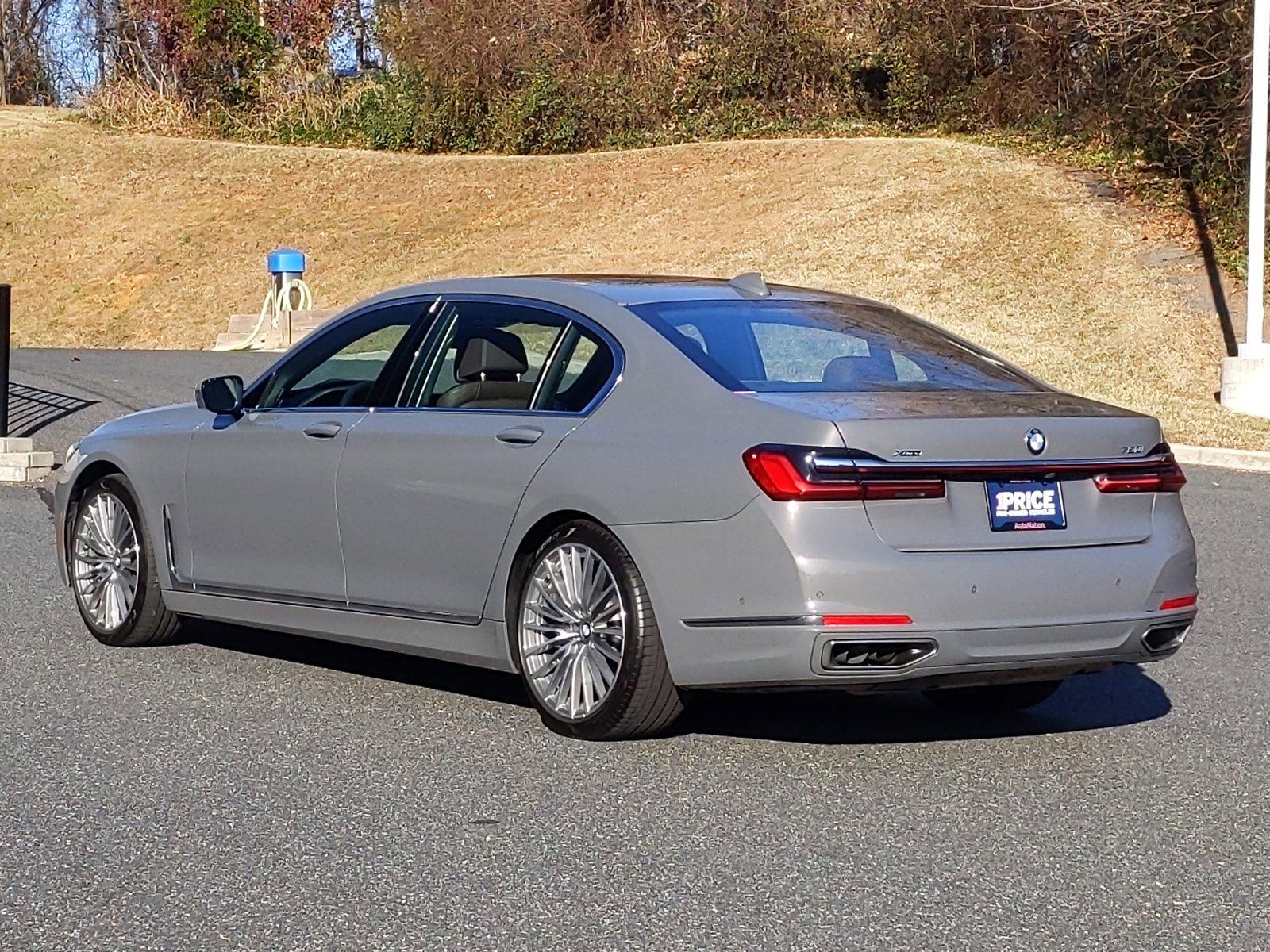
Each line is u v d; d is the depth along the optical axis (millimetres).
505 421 6047
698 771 5492
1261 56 17906
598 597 5703
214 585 7086
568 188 33344
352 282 30938
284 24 42438
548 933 4012
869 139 32750
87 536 7621
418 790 5242
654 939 3973
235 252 33656
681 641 5414
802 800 5180
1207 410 17750
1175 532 5723
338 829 4840
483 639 6059
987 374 6098
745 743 5875
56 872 4465
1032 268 24516
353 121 39938
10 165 38625
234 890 4316
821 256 26344
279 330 26609
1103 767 5645
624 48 37375
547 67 37188
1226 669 7301
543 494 5785
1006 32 32000
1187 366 20359
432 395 6391
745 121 35406
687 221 29875
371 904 4215
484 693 6633
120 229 35531
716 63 36312
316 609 6660
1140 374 20078
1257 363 18109
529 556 5910
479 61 37562
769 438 5266
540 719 6191
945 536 5254
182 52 42000
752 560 5219
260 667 7113
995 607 5254
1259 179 18203
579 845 4699
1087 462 5516
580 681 5797
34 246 35250
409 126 38438
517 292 6379
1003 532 5340
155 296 32438
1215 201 25609
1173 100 26891
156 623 7395
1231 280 23172
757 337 5973
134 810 5031
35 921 4098
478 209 33375
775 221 28562
